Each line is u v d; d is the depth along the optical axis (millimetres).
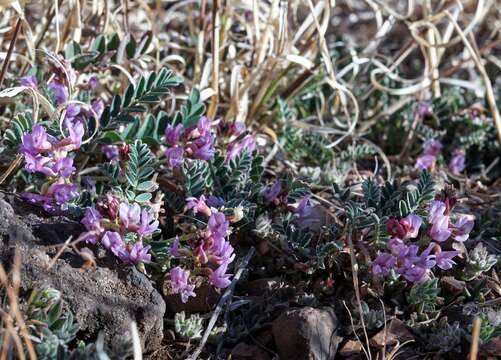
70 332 384
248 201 467
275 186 469
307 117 627
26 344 374
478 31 832
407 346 421
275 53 566
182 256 416
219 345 416
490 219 500
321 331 408
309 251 447
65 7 598
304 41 614
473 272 448
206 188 472
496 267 467
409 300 433
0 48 558
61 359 375
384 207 454
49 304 385
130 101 470
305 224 478
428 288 426
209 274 416
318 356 405
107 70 552
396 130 629
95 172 491
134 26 643
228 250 416
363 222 436
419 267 420
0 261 395
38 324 382
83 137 463
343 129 627
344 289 448
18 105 494
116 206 409
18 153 434
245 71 590
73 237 412
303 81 590
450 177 581
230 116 556
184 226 435
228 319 428
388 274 431
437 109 628
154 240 450
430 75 644
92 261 395
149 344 404
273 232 456
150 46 542
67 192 417
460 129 631
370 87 660
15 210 415
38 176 430
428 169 564
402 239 421
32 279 394
